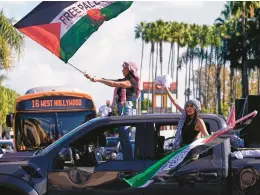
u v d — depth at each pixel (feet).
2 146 69.87
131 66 32.83
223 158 24.99
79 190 25.50
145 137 25.80
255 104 32.37
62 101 59.31
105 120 26.32
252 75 264.93
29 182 25.71
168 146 26.68
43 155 26.16
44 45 31.24
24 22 31.24
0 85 123.75
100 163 25.73
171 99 31.58
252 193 24.77
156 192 24.91
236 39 240.53
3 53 100.89
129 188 25.17
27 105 59.52
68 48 31.22
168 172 24.48
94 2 31.45
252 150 25.66
